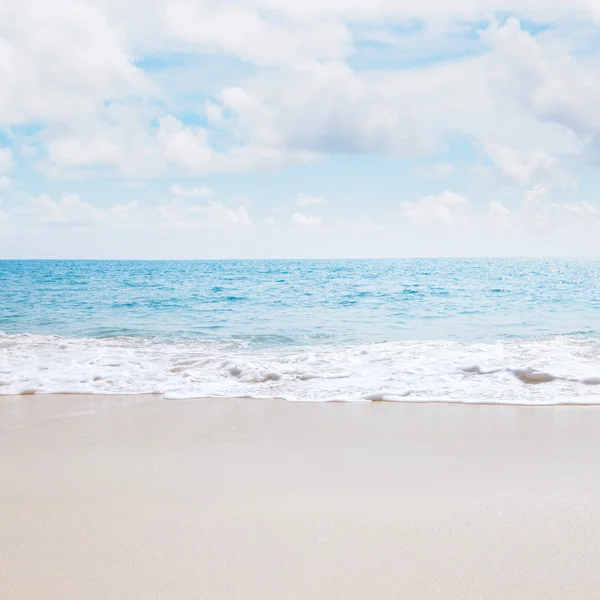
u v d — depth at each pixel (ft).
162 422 16.47
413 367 23.84
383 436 14.64
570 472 11.42
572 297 60.95
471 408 17.72
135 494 10.47
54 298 66.69
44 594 6.89
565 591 6.84
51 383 22.53
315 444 13.94
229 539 8.39
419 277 97.50
